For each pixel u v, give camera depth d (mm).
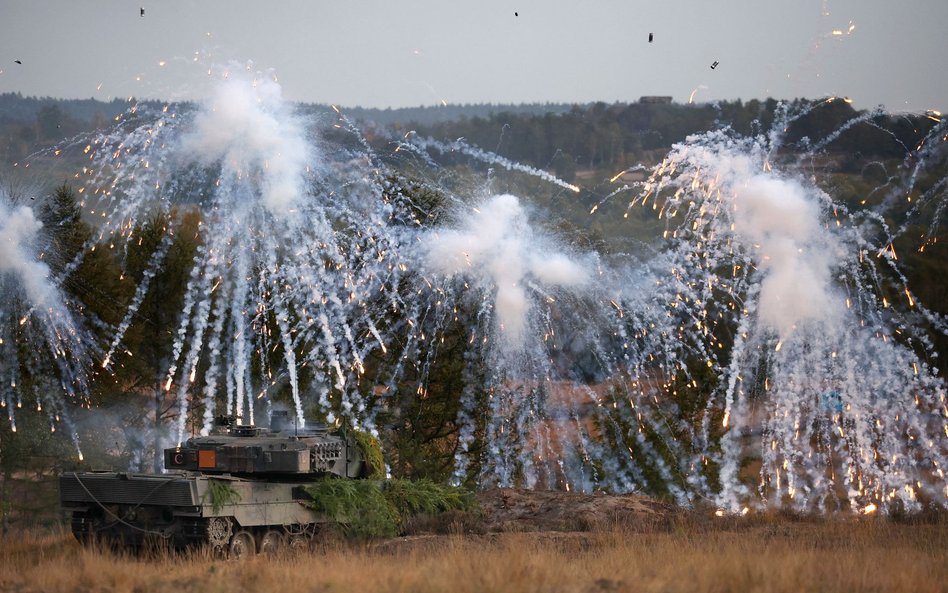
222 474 82750
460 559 58969
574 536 81375
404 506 91250
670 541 71875
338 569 58875
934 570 57844
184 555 73000
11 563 68750
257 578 57094
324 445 86250
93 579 59000
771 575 52969
